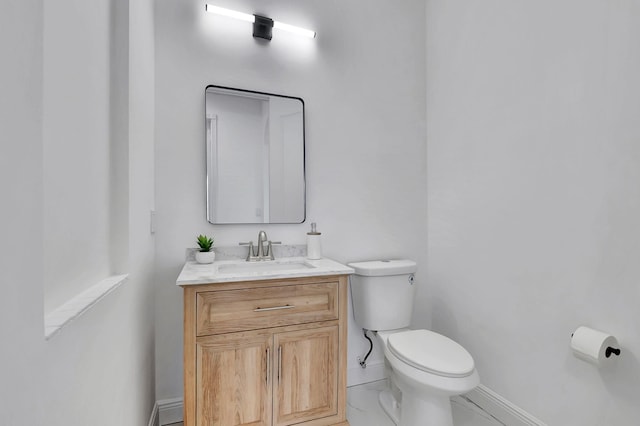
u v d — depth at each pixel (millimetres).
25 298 441
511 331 1669
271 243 1829
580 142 1354
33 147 467
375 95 2193
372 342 2105
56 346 545
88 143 823
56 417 546
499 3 1752
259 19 1836
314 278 1518
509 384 1673
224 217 1804
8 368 395
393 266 1927
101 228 923
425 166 2328
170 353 1684
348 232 2109
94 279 868
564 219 1418
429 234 2314
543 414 1496
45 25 601
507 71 1704
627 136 1198
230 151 1824
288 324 1466
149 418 1481
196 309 1318
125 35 1059
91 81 845
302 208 1976
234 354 1376
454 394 1332
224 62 1823
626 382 1193
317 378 1516
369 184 2168
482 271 1861
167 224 1696
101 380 795
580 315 1351
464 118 2006
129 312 1078
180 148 1729
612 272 1241
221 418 1351
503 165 1728
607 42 1261
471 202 1947
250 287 1404
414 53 2316
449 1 2129
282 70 1953
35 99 473
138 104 1225
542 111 1518
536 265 1542
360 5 2164
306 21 2018
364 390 2025
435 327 2248
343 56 2111
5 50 398
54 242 635
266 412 1422
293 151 1962
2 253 386
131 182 1097
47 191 608
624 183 1208
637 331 1167
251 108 1874
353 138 2131
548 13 1489
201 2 1784
